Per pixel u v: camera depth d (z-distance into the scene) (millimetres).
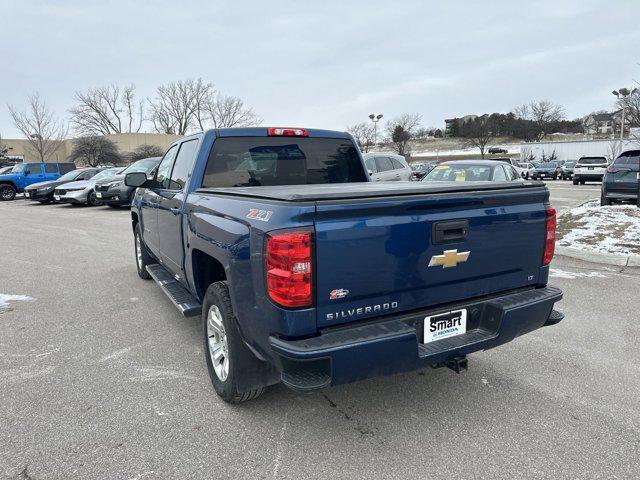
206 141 4078
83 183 19000
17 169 24578
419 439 2893
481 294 3078
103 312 5363
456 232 2852
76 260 8320
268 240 2461
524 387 3549
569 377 3703
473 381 3650
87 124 70125
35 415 3186
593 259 7586
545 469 2605
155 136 63375
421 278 2768
